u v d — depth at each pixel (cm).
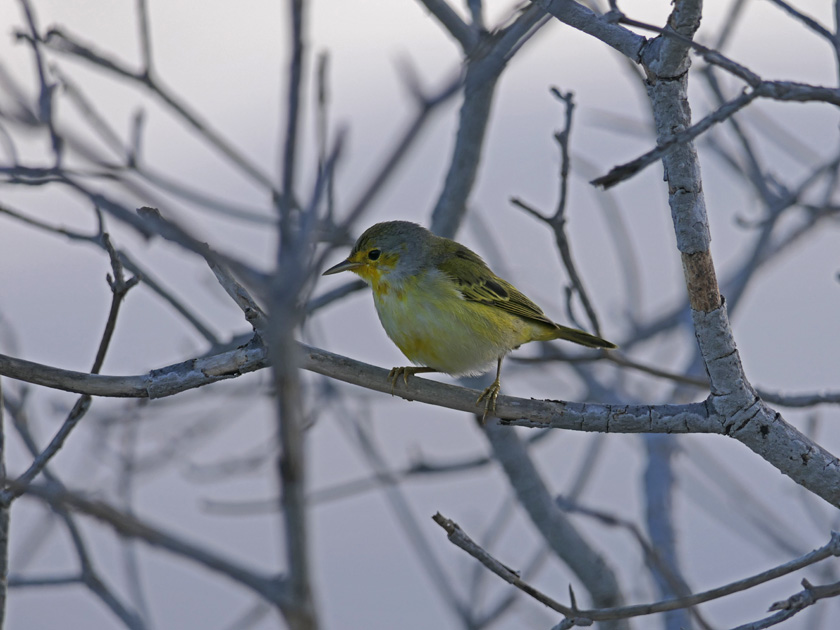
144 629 870
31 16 753
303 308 445
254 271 436
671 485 1249
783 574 718
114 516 479
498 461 1177
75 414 814
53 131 592
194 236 447
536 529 1168
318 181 441
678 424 849
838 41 676
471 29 1068
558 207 1084
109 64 855
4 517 796
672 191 736
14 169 600
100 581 886
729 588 712
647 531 1217
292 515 404
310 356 895
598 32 705
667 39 663
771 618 720
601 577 1157
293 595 400
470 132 1244
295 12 422
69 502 490
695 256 754
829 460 822
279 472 408
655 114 711
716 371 811
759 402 827
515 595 1061
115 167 564
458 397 907
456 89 388
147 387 828
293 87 426
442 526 704
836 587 705
